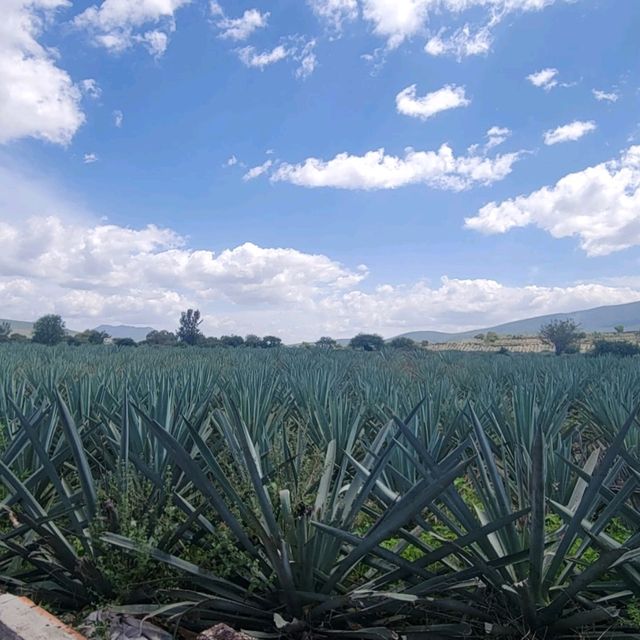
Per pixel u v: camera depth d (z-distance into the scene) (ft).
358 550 9.37
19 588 11.02
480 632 9.42
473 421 11.80
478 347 249.55
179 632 9.67
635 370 40.60
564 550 8.84
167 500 11.61
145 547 9.91
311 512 10.25
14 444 13.80
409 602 9.39
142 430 15.57
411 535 10.20
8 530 12.40
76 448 11.72
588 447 22.68
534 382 31.65
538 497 8.49
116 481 11.91
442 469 9.96
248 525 10.68
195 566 10.09
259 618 9.84
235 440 11.93
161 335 171.83
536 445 8.49
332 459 12.46
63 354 63.41
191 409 18.28
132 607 9.77
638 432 18.34
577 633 9.00
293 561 9.70
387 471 15.30
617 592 9.59
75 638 8.88
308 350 98.99
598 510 14.29
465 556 9.36
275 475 12.66
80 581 11.00
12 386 24.53
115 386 25.66
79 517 12.28
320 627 9.43
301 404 24.94
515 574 9.91
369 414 21.90
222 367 44.16
